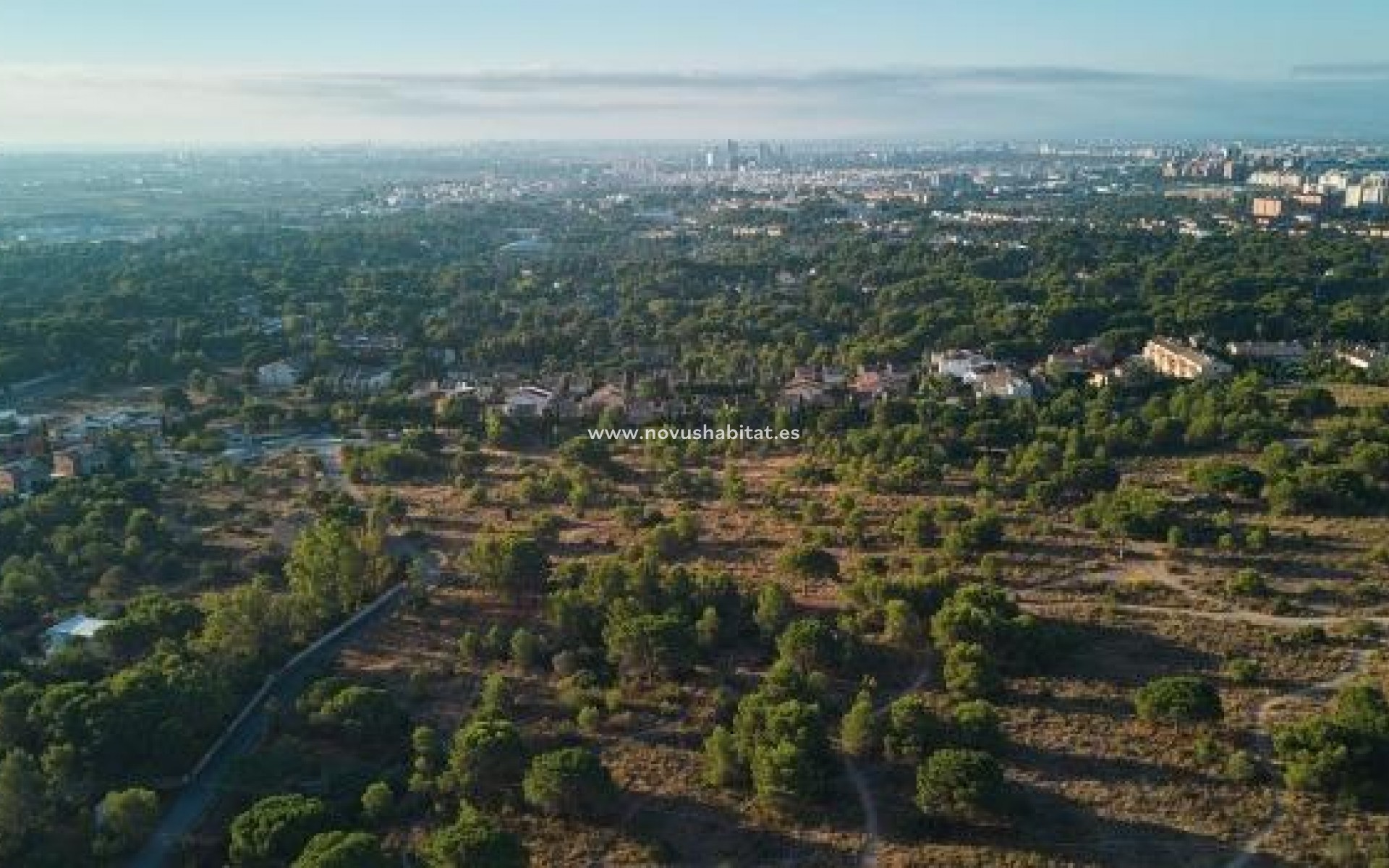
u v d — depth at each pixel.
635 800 108.94
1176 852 98.06
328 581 154.00
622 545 177.00
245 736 125.12
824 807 106.69
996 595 139.88
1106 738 116.12
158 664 129.00
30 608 153.62
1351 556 159.50
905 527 172.12
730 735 114.75
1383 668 127.81
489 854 93.56
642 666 131.50
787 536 177.12
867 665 133.25
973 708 115.00
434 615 152.62
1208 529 168.25
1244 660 128.75
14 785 104.38
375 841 94.62
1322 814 102.38
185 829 108.12
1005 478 194.75
